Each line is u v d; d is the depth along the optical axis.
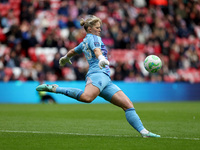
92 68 22.06
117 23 83.75
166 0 94.62
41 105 57.88
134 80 75.94
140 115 40.09
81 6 84.12
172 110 47.28
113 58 78.94
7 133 24.09
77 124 30.77
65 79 70.62
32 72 68.62
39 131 25.61
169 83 75.94
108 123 31.80
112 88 22.09
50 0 82.62
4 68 69.88
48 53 74.81
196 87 78.81
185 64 86.19
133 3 91.12
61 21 80.38
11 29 76.38
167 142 20.19
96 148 18.08
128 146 18.72
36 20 79.44
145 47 84.31
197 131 26.45
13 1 81.25
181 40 91.44
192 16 96.50
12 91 65.81
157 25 88.62
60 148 18.05
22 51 74.81
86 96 21.33
